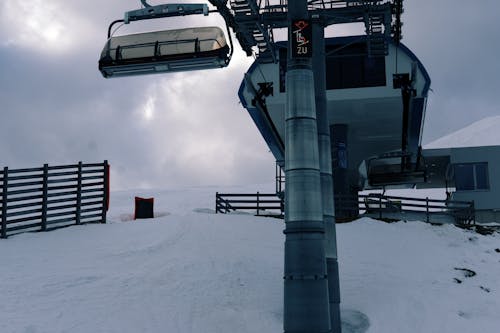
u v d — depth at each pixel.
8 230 18.95
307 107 9.62
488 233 23.45
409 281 16.58
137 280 14.16
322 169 12.58
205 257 16.80
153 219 22.92
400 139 32.53
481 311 14.75
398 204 26.03
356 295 15.02
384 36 17.38
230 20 17.06
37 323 11.06
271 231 21.48
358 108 28.02
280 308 13.43
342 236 21.27
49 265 15.16
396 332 13.05
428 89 26.34
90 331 11.02
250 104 28.64
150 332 11.38
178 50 16.86
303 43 9.82
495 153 31.41
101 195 21.84
